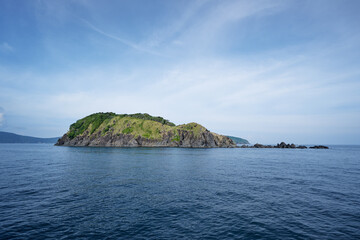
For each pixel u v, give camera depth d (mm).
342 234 15969
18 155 93312
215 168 52500
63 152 118625
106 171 45875
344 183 34344
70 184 32188
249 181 35562
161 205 22469
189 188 30219
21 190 28188
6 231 15836
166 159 76812
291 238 15289
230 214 20016
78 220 18219
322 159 83500
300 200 24594
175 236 15461
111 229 16516
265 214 20094
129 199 24531
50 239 14734
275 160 77438
